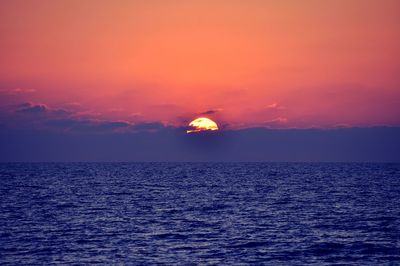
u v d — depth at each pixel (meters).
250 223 72.88
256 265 48.97
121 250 54.50
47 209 89.06
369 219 77.12
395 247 56.62
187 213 84.19
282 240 60.12
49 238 60.56
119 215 81.25
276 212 85.69
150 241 59.16
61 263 49.09
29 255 52.09
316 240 60.22
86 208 90.88
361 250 55.28
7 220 74.81
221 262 49.88
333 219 77.06
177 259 50.81
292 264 49.41
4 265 48.34
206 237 61.78
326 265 49.25
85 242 58.41
